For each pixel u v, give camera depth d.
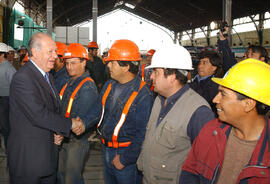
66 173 2.38
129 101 1.87
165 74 1.51
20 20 17.39
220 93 1.13
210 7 27.39
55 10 29.48
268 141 1.01
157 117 1.58
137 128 1.84
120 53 1.88
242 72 1.05
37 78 1.94
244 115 1.06
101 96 2.17
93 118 2.19
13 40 17.47
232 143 1.11
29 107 1.83
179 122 1.44
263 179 0.99
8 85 4.07
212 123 1.21
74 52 2.38
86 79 2.42
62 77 3.11
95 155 4.34
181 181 1.32
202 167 1.19
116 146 1.95
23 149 1.88
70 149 2.36
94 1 9.50
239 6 24.94
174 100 1.51
